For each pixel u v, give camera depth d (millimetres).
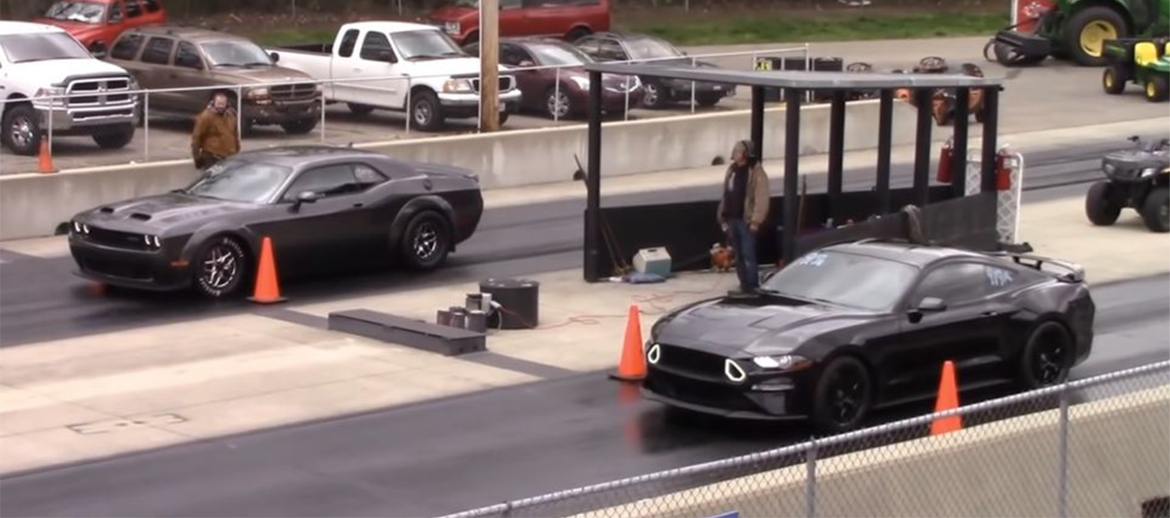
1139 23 76312
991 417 25859
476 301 32156
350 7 94375
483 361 29734
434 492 22141
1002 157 39656
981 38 93750
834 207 38938
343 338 31312
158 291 35094
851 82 33750
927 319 26062
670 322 26047
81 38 64625
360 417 25984
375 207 36781
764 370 24391
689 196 49375
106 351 30125
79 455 23797
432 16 77625
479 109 54000
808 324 25188
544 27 75000
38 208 42156
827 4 106312
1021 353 27234
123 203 35562
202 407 26438
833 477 17625
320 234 35844
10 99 47156
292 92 52188
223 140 41844
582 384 28250
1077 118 63250
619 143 53531
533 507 16359
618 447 24469
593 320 33219
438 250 38094
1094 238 42188
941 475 18672
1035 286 27688
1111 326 32719
